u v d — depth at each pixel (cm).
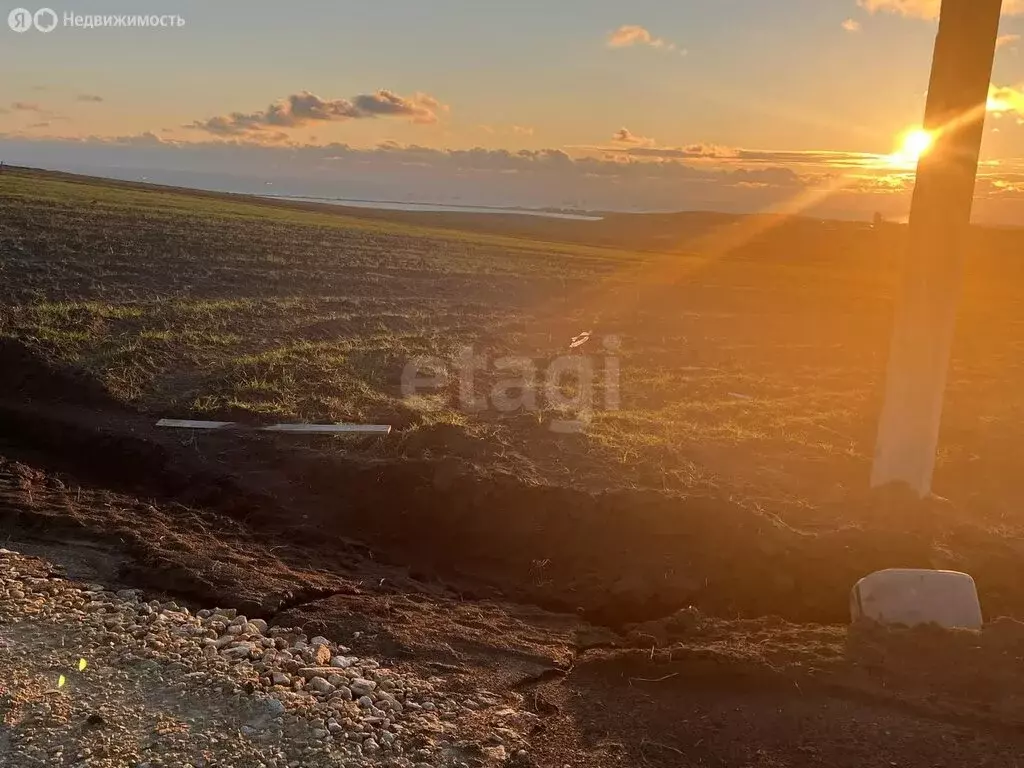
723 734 448
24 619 529
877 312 2564
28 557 640
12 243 2020
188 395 1122
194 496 855
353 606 606
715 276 3450
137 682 464
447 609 634
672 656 521
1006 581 679
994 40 683
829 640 550
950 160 700
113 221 2669
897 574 574
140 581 622
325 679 480
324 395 1158
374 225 4512
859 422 1170
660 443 1005
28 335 1259
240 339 1468
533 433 1038
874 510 758
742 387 1391
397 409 1103
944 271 720
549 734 451
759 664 504
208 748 406
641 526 729
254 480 869
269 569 667
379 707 458
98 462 931
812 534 720
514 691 502
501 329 1822
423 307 2006
